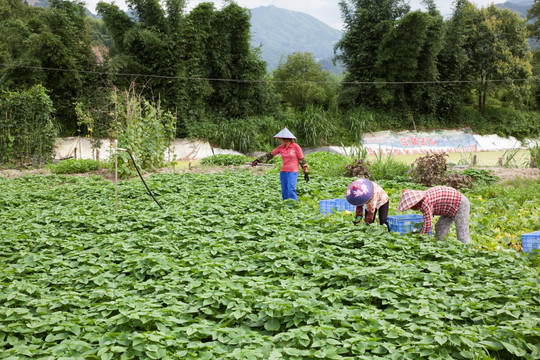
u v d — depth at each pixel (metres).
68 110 28.31
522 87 42.31
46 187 14.49
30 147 20.91
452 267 5.90
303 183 13.54
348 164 17.08
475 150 37.00
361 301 5.15
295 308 4.66
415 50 36.44
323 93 47.72
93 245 7.34
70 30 28.77
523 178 15.55
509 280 5.42
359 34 38.84
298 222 8.21
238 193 12.39
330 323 4.50
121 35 30.75
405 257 6.37
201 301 5.05
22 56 27.34
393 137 35.62
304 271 5.94
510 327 4.25
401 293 5.06
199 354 4.03
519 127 41.47
